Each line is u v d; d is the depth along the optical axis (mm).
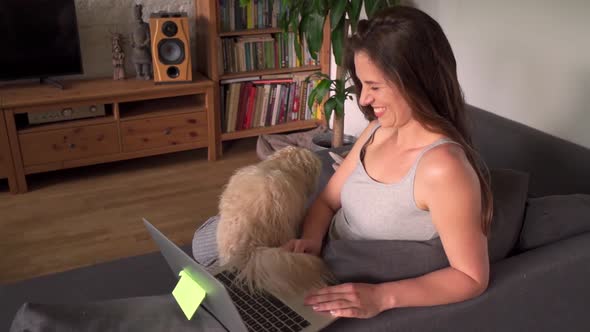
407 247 1176
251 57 3512
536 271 1234
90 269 1739
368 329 1074
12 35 2969
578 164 1837
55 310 1079
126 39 3459
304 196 1378
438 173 1088
